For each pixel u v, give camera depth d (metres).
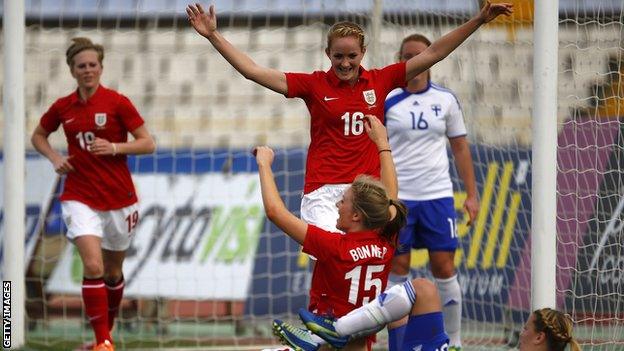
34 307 36.34
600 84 31.69
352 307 19.88
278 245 36.81
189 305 36.25
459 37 22.53
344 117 22.61
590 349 29.02
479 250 35.81
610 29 32.19
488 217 35.94
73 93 28.50
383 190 20.00
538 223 26.28
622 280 29.92
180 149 38.00
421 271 36.00
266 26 46.09
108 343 27.77
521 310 34.50
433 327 20.30
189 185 37.50
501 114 37.31
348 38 21.97
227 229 36.97
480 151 36.97
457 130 28.67
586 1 31.72
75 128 28.03
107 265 29.52
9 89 30.33
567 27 33.00
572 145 30.73
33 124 43.25
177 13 46.12
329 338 19.59
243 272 36.47
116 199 28.38
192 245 36.78
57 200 37.12
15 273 30.38
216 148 40.25
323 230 19.91
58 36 44.41
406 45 27.16
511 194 35.81
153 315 36.16
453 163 36.78
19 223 30.42
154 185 37.38
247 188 37.56
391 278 28.02
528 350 19.03
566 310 30.56
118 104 28.19
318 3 45.50
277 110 46.03
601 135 30.88
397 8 37.47
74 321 36.34
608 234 30.16
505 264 35.16
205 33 21.77
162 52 46.53
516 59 37.19
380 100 22.84
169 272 36.41
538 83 26.36
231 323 36.38
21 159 30.47
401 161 28.02
